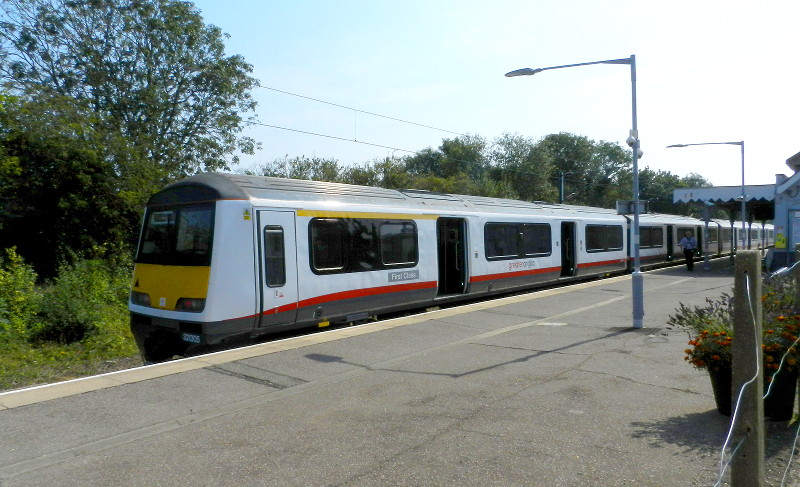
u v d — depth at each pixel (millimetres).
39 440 5301
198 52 27609
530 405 6121
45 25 24297
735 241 41719
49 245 17422
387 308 12828
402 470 4551
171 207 10156
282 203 10367
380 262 12469
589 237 21750
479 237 15805
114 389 6871
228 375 7488
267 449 5043
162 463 4781
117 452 5027
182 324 9492
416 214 13609
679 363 7848
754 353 3252
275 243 10148
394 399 6461
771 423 5312
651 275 23078
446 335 10156
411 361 8242
